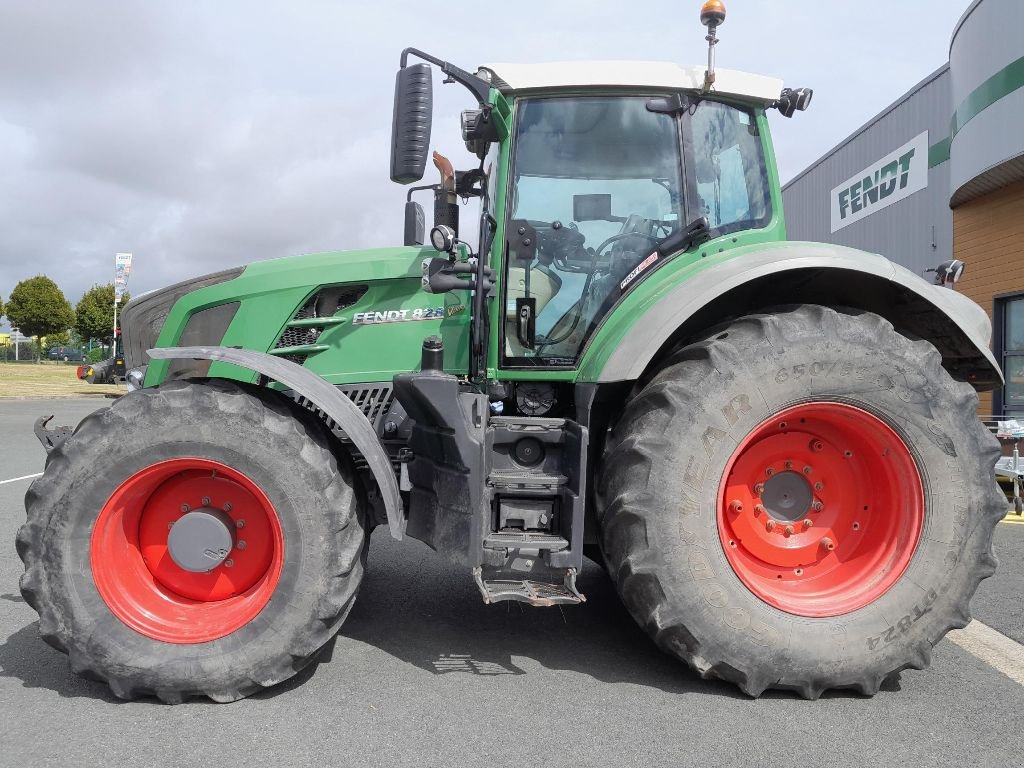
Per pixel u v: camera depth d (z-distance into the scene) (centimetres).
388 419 340
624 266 325
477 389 319
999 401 920
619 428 279
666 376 273
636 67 322
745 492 281
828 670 261
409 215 399
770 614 262
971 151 860
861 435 278
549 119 326
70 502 257
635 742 230
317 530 260
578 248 325
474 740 230
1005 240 905
